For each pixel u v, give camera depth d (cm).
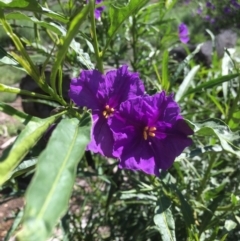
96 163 24
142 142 12
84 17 9
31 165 12
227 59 19
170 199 16
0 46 13
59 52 10
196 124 13
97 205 24
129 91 12
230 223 16
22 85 35
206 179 19
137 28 22
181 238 19
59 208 7
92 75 12
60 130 9
